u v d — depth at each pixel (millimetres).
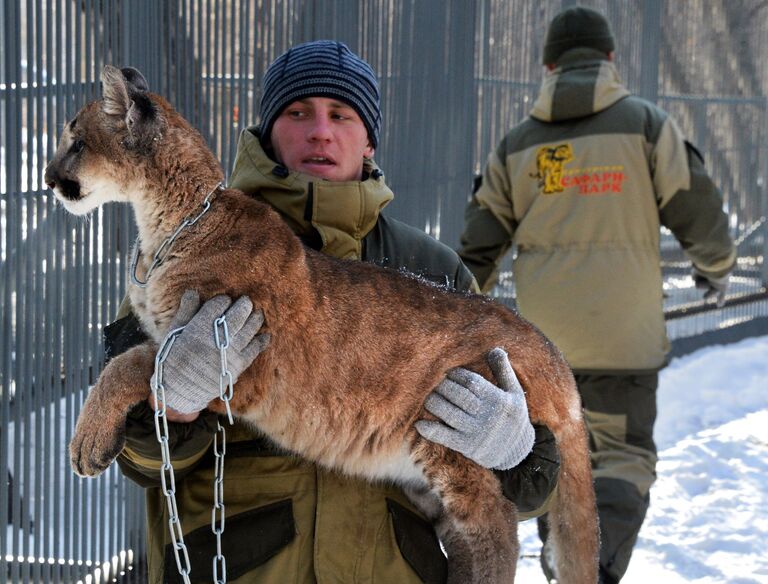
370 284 2705
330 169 2906
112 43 3850
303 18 4887
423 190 6066
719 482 6074
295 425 2609
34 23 3580
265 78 3057
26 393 3658
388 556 2527
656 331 4824
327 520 2488
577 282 4785
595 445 4781
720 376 8484
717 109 9398
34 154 3652
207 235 2574
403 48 5770
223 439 2422
